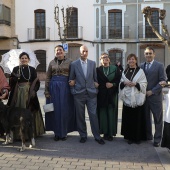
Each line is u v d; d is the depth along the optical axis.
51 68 6.48
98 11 26.98
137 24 26.61
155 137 6.22
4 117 6.05
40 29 27.69
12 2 27.58
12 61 15.30
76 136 6.95
